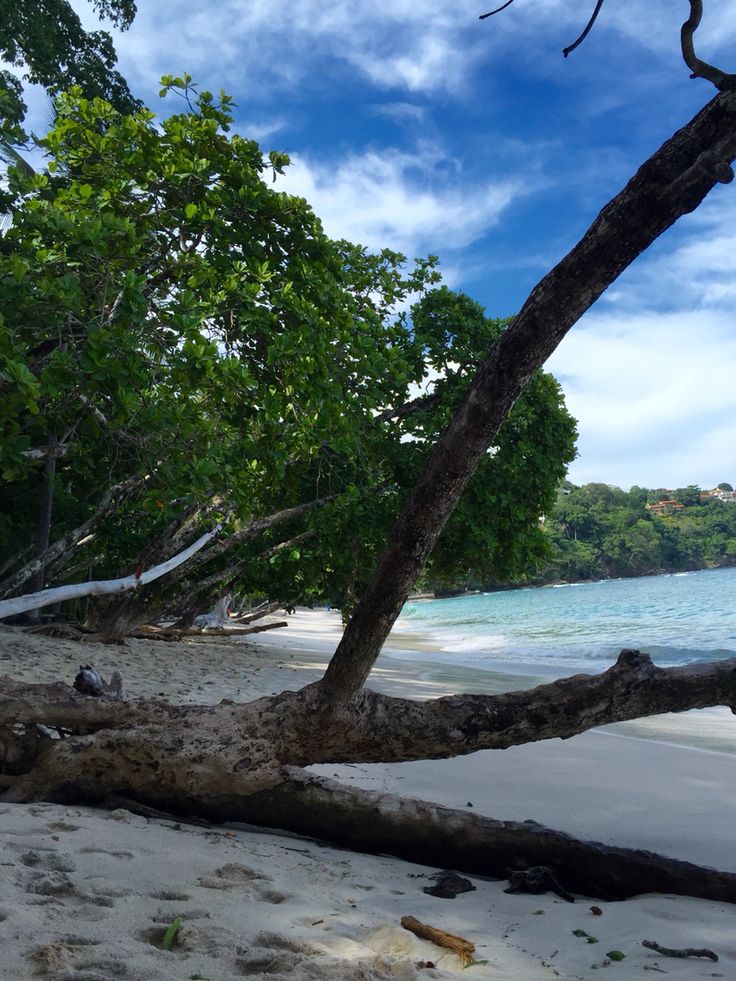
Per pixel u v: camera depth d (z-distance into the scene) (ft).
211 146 35.37
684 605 162.20
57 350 24.21
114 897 10.00
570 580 461.37
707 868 12.76
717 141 9.52
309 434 30.86
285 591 67.10
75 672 32.63
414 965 8.61
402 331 55.93
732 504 576.20
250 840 13.85
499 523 58.13
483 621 155.63
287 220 35.83
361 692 13.88
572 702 13.64
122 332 23.30
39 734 15.47
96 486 44.91
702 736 30.91
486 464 56.75
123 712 15.19
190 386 25.68
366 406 42.37
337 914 10.25
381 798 14.05
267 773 14.07
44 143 35.73
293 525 62.08
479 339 57.77
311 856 13.37
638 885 12.70
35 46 64.34
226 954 8.45
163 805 14.76
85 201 31.22
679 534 513.04
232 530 52.47
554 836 13.15
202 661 48.52
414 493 12.06
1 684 15.46
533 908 11.51
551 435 58.54
